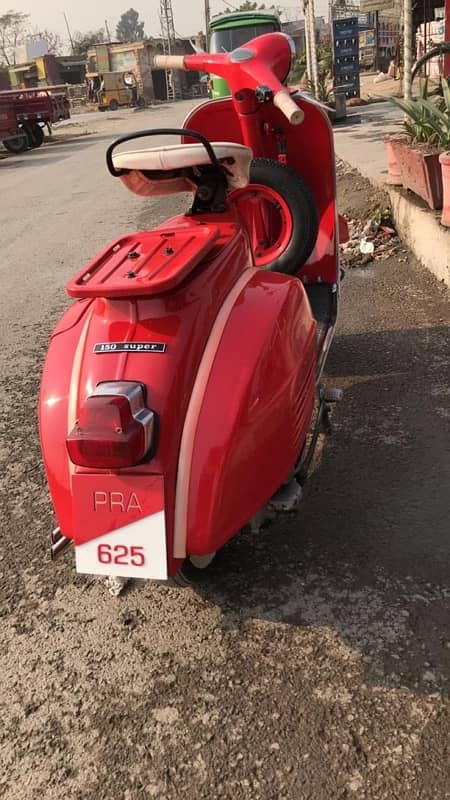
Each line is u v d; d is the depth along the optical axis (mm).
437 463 3188
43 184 13969
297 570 2639
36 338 5430
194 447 2062
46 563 2885
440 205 5723
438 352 4293
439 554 2641
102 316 2326
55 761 2045
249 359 2184
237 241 2625
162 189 2830
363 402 3793
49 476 2234
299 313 2531
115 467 1958
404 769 1900
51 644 2465
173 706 2170
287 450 2301
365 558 2660
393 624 2361
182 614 2514
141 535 2021
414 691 2123
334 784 1883
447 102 6051
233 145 2650
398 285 5484
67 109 24656
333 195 4000
